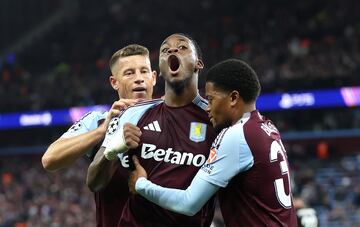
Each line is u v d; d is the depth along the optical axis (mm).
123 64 5789
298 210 8617
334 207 21875
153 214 5145
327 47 29547
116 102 5254
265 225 4812
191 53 5184
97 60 34594
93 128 5504
